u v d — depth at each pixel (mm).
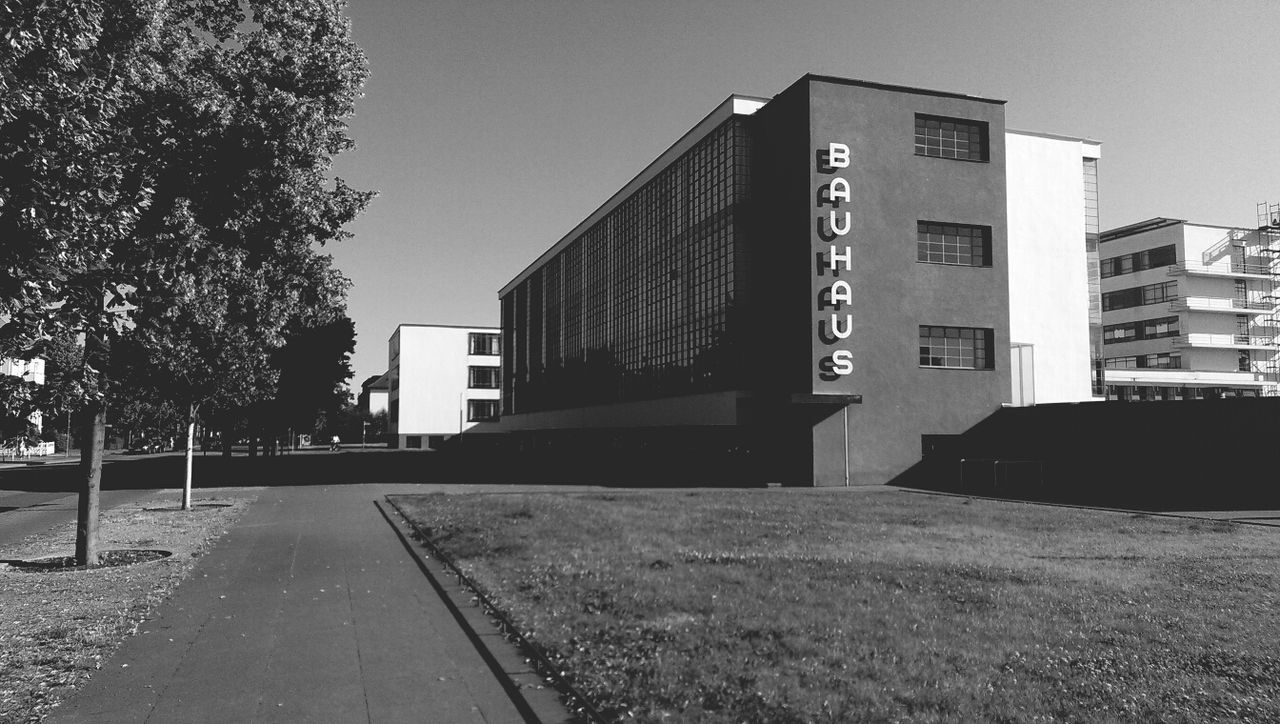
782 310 34000
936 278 33188
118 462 61812
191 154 12531
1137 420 27609
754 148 36406
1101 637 7508
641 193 48500
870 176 32719
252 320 17891
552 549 13070
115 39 9719
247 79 13219
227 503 22984
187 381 19984
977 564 11445
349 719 5887
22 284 6133
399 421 102188
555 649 7203
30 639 8078
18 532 17578
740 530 15555
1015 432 32031
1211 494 25469
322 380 44938
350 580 11281
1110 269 73312
